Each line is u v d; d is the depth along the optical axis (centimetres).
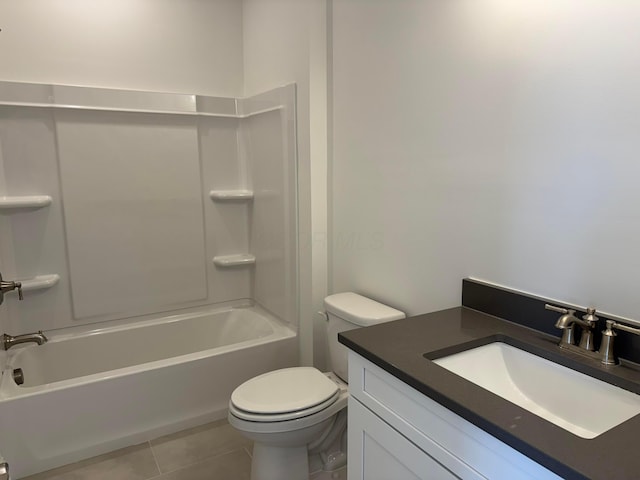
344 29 208
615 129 110
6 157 229
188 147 274
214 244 292
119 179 256
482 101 144
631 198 108
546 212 128
